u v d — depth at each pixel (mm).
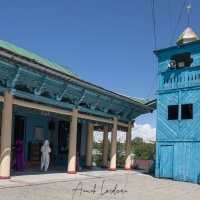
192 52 19281
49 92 15711
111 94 19188
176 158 19250
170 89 20016
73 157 17516
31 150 21375
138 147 58969
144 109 24266
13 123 20047
